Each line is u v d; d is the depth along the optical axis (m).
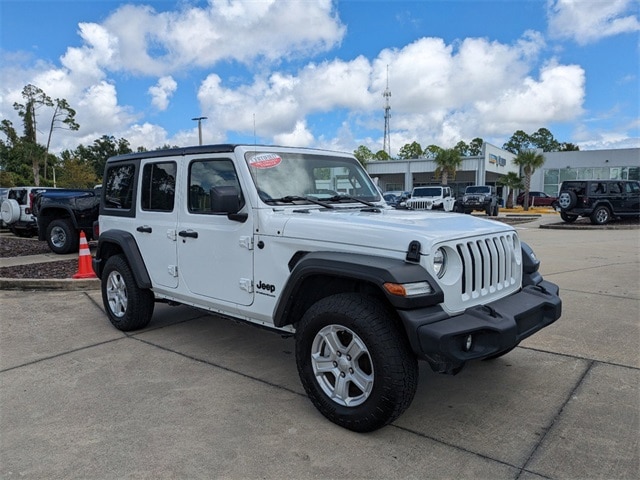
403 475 2.61
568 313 5.65
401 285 2.72
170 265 4.53
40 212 11.42
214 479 2.59
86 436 3.05
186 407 3.44
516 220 23.17
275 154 4.04
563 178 46.50
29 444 2.96
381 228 3.06
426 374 4.01
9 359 4.44
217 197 3.50
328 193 4.32
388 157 73.81
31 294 7.16
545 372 4.00
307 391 3.26
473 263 3.18
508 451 2.84
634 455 2.78
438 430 3.09
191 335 5.12
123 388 3.78
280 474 2.63
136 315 5.09
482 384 3.79
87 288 7.48
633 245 12.23
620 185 19.70
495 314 3.01
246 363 4.30
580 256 10.20
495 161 47.38
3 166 65.00
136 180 4.91
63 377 4.01
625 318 5.43
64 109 58.84
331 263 3.03
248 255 3.74
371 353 2.88
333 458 2.78
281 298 3.35
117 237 5.01
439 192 25.97
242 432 3.08
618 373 3.95
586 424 3.14
